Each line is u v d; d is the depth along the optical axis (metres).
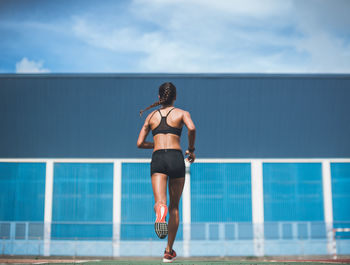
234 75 19.17
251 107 19.02
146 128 5.02
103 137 18.83
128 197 18.27
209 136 18.73
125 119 18.95
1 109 19.05
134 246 17.05
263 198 18.31
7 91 19.16
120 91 19.14
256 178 18.45
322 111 19.11
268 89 19.14
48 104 19.09
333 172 18.69
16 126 18.95
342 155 18.86
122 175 18.47
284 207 18.28
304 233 16.97
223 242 16.67
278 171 18.58
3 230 17.19
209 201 18.14
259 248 16.66
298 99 19.14
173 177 4.86
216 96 19.05
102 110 19.05
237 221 18.05
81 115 19.02
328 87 19.27
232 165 18.53
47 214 18.19
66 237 17.30
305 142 18.86
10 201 18.34
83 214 18.12
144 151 18.67
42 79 19.25
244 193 18.31
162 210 4.48
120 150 18.72
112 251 17.05
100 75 19.23
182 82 19.12
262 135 18.83
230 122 18.88
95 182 18.45
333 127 19.03
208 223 16.83
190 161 5.16
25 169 18.61
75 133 18.88
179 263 4.69
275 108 19.05
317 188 18.52
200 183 18.28
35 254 16.86
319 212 18.31
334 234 17.06
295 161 18.67
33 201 18.34
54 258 16.78
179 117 4.87
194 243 16.61
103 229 17.48
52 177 18.52
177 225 5.01
